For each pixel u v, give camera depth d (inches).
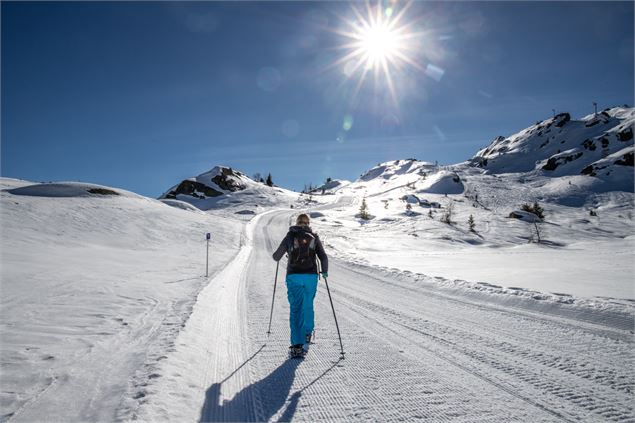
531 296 307.3
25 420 102.3
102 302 285.3
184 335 196.1
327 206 3941.9
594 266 732.0
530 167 6638.8
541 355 176.9
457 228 2391.7
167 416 110.0
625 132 5826.8
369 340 206.1
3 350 162.6
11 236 864.9
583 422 111.9
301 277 177.3
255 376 151.5
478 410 120.5
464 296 359.9
